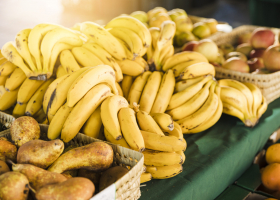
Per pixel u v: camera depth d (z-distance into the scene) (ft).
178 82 3.84
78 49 3.41
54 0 18.21
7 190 1.86
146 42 3.73
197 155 3.40
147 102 3.48
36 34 3.11
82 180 1.95
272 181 3.63
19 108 3.52
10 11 15.98
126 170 2.40
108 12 16.39
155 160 2.77
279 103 4.90
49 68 3.23
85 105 2.68
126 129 2.64
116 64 3.47
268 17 12.37
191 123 3.57
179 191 2.77
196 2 19.08
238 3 20.61
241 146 3.68
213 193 3.37
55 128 2.78
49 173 2.11
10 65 3.40
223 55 6.01
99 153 2.35
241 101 3.96
